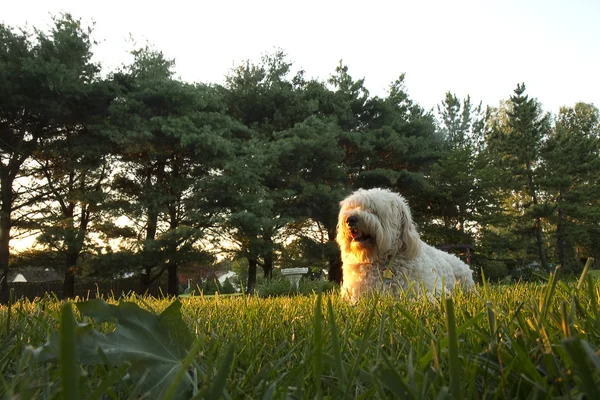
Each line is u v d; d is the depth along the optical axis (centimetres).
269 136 2769
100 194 2023
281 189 2559
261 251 2297
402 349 97
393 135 2955
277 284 1365
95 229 2116
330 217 2603
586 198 3538
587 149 3569
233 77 2928
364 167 3089
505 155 3650
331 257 2658
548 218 3250
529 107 3409
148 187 2175
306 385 80
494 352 81
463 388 69
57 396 52
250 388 76
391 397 68
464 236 2969
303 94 3020
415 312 177
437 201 3073
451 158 2995
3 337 130
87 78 2041
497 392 68
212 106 2492
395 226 454
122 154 2172
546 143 3472
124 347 63
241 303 257
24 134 2006
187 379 66
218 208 2123
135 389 57
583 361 41
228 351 56
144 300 266
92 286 2270
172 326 68
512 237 3212
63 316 33
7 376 90
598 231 3500
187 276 2562
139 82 2184
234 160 2166
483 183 2986
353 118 3106
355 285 448
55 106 1888
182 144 2038
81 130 2131
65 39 1959
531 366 65
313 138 2581
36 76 1830
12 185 2103
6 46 1889
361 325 156
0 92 1825
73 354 33
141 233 2217
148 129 2033
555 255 3684
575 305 96
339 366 64
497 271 2886
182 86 2191
